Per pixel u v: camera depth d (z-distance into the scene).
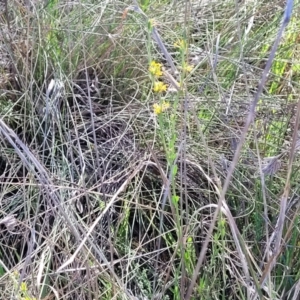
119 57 1.52
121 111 1.36
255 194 1.18
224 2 1.68
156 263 1.10
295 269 1.09
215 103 1.39
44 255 1.04
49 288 1.05
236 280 1.01
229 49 1.56
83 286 1.01
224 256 1.03
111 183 1.27
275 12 1.66
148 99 1.39
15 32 1.51
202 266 1.08
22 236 1.19
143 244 1.10
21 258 1.11
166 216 1.22
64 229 1.07
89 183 1.27
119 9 1.59
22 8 1.52
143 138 1.33
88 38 1.53
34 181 1.23
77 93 1.49
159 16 1.60
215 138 1.34
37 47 1.50
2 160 1.33
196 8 1.63
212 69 1.33
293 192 1.13
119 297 0.99
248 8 1.68
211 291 1.04
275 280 1.07
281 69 1.57
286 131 1.33
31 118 1.37
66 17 1.55
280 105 1.38
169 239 1.20
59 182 1.23
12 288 1.03
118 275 1.14
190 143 1.29
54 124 1.37
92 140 1.39
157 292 1.10
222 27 1.64
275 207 1.18
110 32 1.55
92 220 1.21
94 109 1.45
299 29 1.61
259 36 1.59
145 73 1.47
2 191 1.27
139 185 1.20
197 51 1.52
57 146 1.30
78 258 1.06
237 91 1.46
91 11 1.58
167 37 1.57
